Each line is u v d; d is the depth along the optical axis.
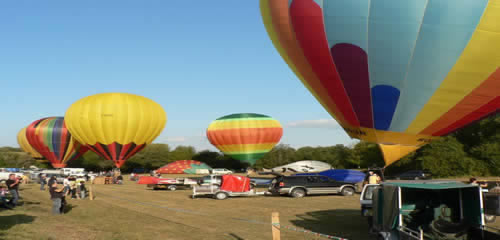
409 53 14.48
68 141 58.94
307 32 16.05
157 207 18.72
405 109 15.83
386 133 16.84
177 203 20.59
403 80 15.12
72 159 60.94
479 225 8.24
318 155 92.75
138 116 42.75
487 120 49.16
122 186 36.66
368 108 16.47
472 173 45.44
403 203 9.41
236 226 13.16
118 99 42.84
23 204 19.59
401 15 13.98
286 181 23.91
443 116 15.67
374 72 15.38
